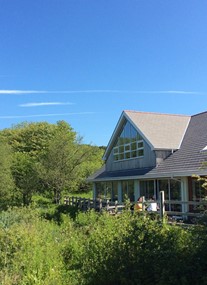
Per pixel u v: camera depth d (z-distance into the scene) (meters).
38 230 11.01
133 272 7.09
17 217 13.80
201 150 21.12
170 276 6.40
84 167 45.59
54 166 37.81
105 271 7.65
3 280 7.37
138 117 28.02
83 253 9.02
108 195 31.67
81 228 12.43
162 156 24.55
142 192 26.08
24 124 72.38
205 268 6.39
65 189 41.28
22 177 38.62
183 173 19.86
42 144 65.25
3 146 39.31
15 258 8.34
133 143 27.73
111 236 8.48
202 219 7.27
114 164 30.91
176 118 29.08
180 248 7.02
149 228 7.68
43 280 7.46
